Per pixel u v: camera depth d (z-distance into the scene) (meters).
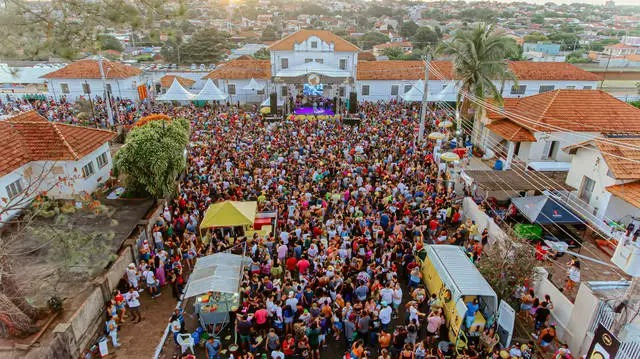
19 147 21.20
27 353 11.97
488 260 15.91
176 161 21.58
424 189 22.75
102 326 14.70
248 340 13.55
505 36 31.59
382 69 52.56
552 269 17.33
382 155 28.22
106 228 18.47
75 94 49.44
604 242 18.89
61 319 13.31
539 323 14.44
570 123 26.77
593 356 11.92
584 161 21.56
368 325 13.46
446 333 14.35
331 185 23.00
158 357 13.60
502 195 23.09
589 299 13.27
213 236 19.48
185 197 22.23
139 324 15.06
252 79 51.69
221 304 14.75
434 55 33.00
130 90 51.16
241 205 20.12
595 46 119.81
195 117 39.41
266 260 16.59
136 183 21.83
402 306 15.89
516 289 15.08
